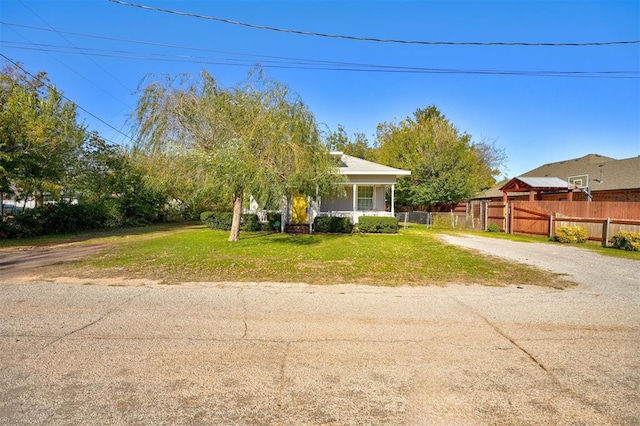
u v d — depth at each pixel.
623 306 5.18
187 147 10.91
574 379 3.04
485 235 17.06
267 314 4.73
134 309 4.88
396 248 11.20
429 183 25.02
